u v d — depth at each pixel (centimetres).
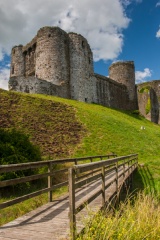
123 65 6581
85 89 4875
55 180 1399
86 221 569
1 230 576
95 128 3231
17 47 5559
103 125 3378
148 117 6247
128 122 4100
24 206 909
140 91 6612
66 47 4853
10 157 1213
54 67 4597
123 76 6531
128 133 3394
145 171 2005
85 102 4781
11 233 556
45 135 2762
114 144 2933
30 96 3638
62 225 608
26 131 2714
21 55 5506
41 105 3475
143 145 3098
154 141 3400
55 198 934
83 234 539
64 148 2586
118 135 3216
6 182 608
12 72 5606
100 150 2694
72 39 4916
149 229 597
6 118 2856
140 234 566
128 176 1469
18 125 2794
